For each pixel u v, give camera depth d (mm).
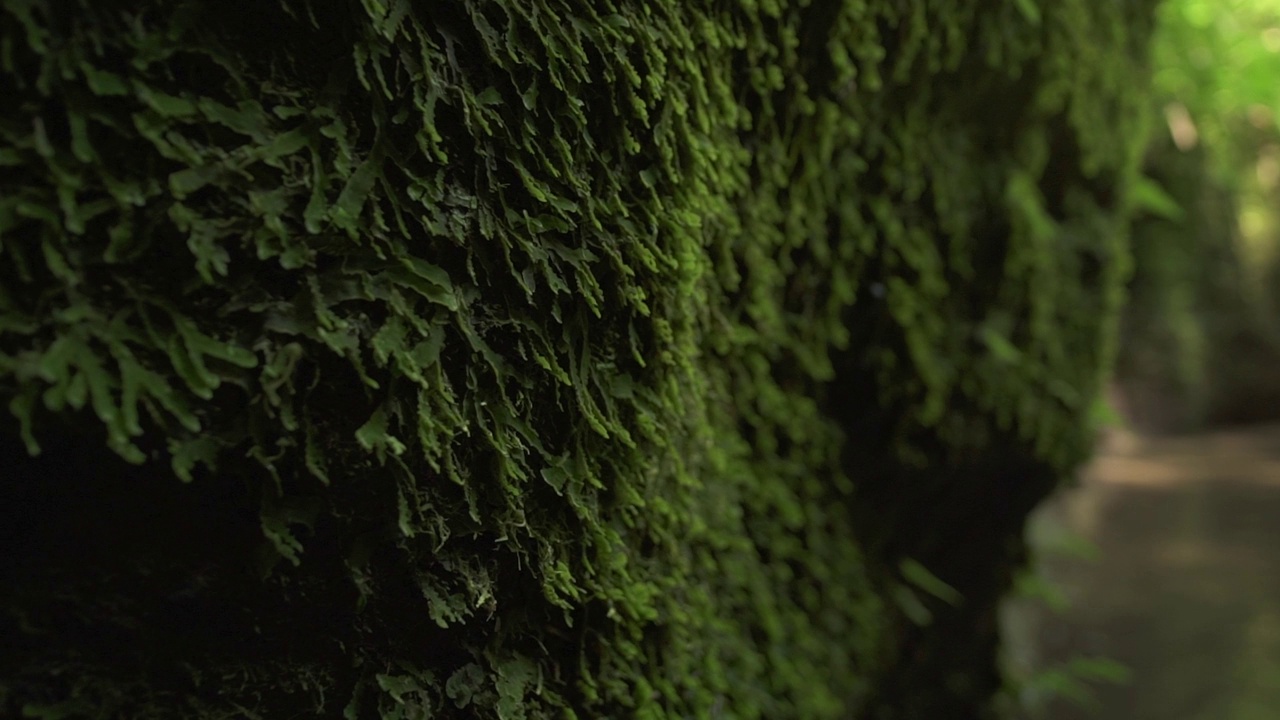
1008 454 560
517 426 308
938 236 502
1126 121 596
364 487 289
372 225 285
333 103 282
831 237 446
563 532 321
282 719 293
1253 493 1703
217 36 271
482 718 312
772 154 400
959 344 522
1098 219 598
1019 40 486
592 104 319
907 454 518
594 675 336
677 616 363
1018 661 824
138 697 280
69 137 259
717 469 395
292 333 279
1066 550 899
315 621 295
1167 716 758
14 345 256
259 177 275
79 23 258
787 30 387
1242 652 862
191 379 268
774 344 427
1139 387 2443
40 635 271
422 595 300
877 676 546
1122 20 567
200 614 285
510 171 304
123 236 264
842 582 496
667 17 336
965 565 609
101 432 266
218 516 282
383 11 282
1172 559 1233
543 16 305
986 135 516
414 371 286
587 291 315
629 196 330
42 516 271
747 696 404
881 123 454
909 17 428
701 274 358
